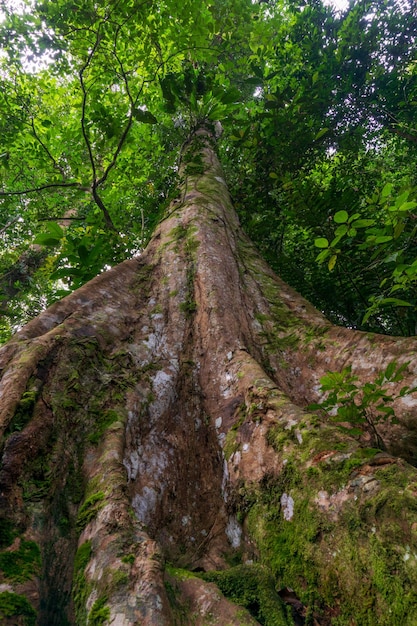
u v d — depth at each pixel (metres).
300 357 3.15
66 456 1.93
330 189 4.48
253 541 1.82
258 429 2.16
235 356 2.81
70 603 1.42
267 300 3.84
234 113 7.78
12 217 8.80
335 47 7.43
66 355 2.47
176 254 3.99
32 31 5.41
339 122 7.55
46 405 2.04
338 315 5.16
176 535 2.08
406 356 2.54
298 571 1.53
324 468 1.70
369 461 1.62
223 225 4.59
